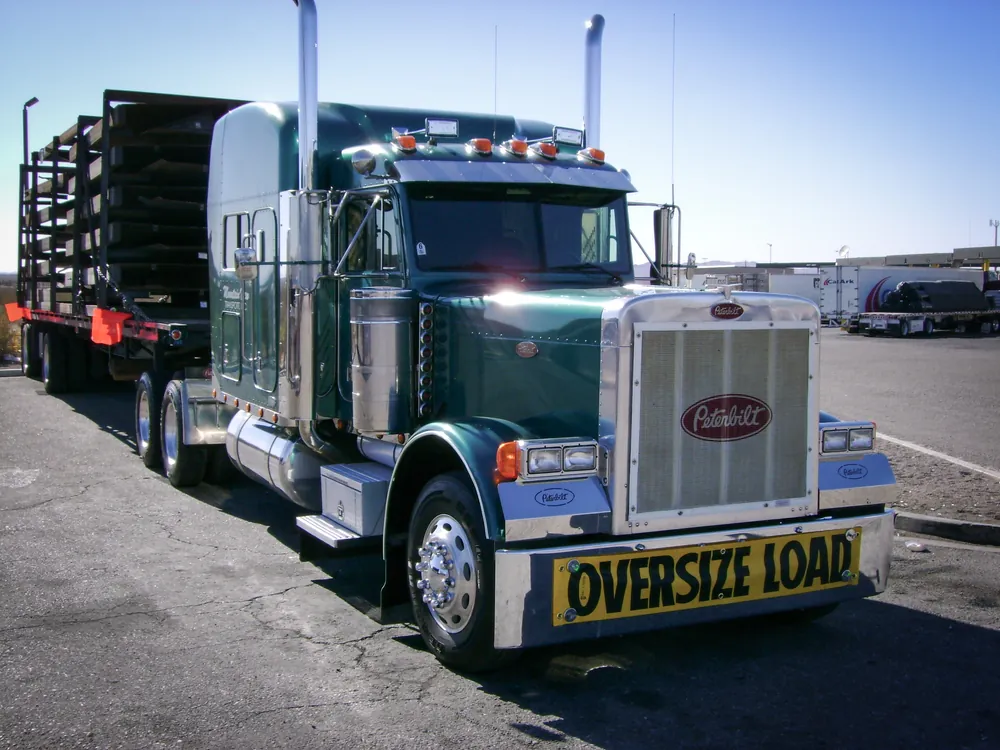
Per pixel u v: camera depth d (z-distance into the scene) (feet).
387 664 16.26
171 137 34.71
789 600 16.07
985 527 24.02
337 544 18.75
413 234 19.21
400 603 17.95
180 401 29.40
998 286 162.50
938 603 19.61
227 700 14.70
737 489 15.74
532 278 20.03
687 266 22.36
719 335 15.38
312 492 22.57
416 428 18.86
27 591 19.92
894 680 15.76
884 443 37.40
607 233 21.30
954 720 14.29
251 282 24.09
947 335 138.51
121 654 16.53
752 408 15.75
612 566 14.80
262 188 23.45
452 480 16.07
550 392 16.17
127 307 35.29
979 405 50.80
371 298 18.30
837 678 15.84
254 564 22.15
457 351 18.26
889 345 112.78
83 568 21.61
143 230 35.40
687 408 15.23
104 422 43.34
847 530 16.49
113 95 33.55
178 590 20.15
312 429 21.03
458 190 19.61
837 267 151.33
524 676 15.84
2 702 14.56
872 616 18.88
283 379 21.43
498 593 14.40
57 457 34.94
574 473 14.84
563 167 20.77
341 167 21.39
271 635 17.57
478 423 16.19
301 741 13.38
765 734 13.79
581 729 13.89
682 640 17.61
